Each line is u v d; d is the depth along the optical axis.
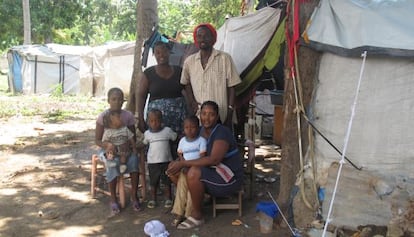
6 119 11.59
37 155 7.54
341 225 3.92
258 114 8.75
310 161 4.15
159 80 4.95
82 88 17.94
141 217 4.67
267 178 6.04
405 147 3.75
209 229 4.34
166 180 4.91
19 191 5.50
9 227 4.41
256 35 5.46
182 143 4.48
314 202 4.07
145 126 5.11
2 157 7.37
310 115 4.15
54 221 4.58
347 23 3.87
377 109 3.82
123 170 4.71
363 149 3.88
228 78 4.75
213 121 4.35
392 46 3.64
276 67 5.56
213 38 4.64
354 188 3.90
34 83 17.88
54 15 26.25
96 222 4.56
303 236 4.03
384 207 3.79
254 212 4.75
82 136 9.38
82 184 5.78
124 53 17.03
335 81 3.97
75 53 18.06
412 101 3.72
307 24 4.05
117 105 4.70
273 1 6.32
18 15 24.94
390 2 3.82
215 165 4.29
